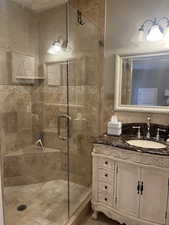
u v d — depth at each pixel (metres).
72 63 2.19
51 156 2.25
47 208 1.84
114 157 1.65
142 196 1.55
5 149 1.94
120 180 1.65
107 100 2.19
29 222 1.64
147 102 1.96
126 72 2.04
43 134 2.37
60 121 2.27
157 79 1.89
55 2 2.13
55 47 2.24
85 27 2.12
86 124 2.23
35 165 2.20
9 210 1.47
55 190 2.14
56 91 2.28
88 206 1.95
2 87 2.02
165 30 1.79
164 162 1.43
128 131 2.04
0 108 1.97
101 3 2.08
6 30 2.03
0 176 1.36
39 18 2.25
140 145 1.81
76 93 2.21
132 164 1.55
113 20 2.04
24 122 2.28
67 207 1.87
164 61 1.83
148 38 1.84
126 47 2.01
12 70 2.13
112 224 1.78
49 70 2.29
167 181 1.44
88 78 2.20
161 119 1.90
